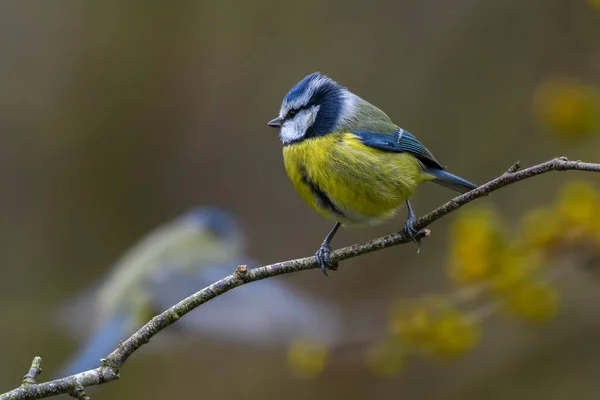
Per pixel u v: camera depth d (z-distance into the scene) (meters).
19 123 16.56
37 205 16.22
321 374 11.20
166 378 11.86
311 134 6.68
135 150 16.45
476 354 11.86
